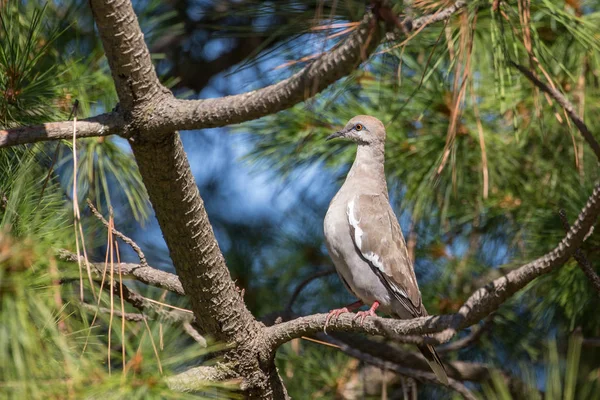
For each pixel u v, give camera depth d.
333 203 10.84
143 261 8.03
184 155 6.98
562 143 10.48
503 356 12.91
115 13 6.25
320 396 12.19
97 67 8.98
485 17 8.88
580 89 9.79
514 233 11.48
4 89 7.37
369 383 12.70
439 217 11.69
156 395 5.30
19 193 5.90
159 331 6.55
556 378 5.42
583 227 5.11
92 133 6.53
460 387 10.48
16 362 4.84
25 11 8.53
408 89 10.17
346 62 5.79
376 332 6.89
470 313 5.42
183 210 7.10
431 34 9.13
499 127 10.72
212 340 7.84
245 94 6.30
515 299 11.51
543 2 8.43
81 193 9.16
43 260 5.21
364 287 10.57
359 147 10.85
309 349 12.56
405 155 10.68
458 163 10.34
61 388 5.10
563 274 9.94
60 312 5.27
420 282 12.26
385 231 10.54
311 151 11.20
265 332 7.94
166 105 6.58
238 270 13.21
